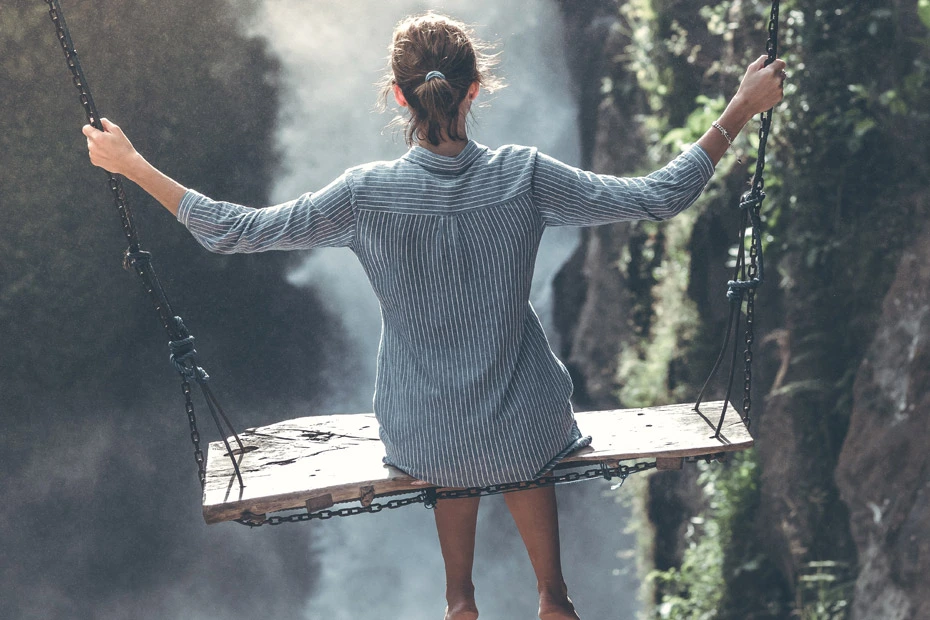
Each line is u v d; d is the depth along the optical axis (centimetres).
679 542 1350
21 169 1975
